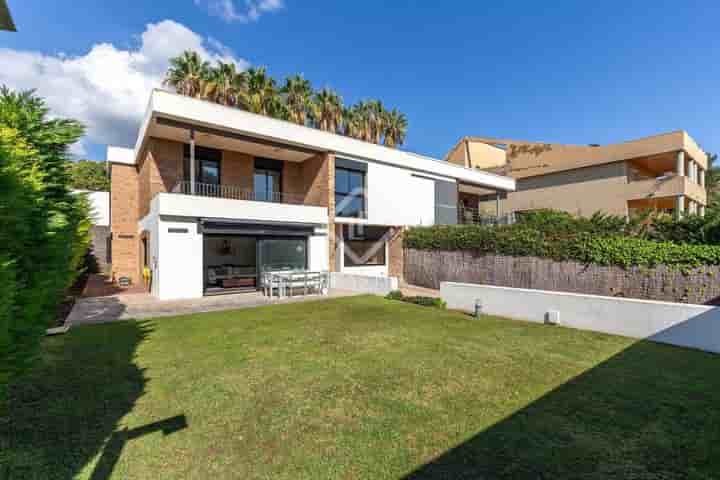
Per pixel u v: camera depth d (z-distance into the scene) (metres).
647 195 18.17
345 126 27.77
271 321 7.39
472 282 13.43
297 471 2.38
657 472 2.38
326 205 14.81
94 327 6.73
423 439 2.80
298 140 14.01
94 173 27.39
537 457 2.55
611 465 2.46
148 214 12.56
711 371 4.44
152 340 5.77
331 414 3.23
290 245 13.91
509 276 12.21
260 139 13.50
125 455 2.54
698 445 2.71
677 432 2.91
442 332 6.46
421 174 18.52
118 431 2.88
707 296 8.05
